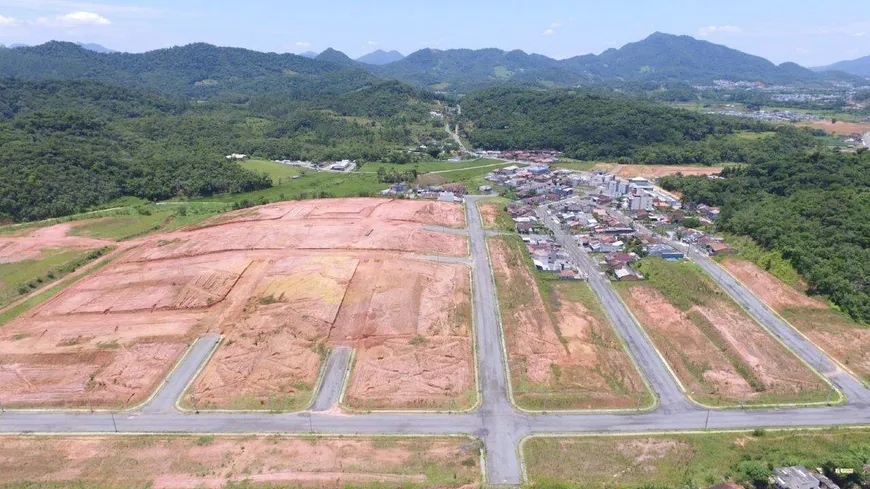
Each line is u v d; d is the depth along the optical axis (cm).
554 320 10756
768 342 9725
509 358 9350
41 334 10094
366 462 6981
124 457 7169
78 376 8900
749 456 6894
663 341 9881
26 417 8050
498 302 11369
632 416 7856
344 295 11150
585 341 9900
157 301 11112
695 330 10262
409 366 9044
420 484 6581
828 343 9644
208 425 7800
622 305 11456
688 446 7181
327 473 6788
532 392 8406
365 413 7994
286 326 10050
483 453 7125
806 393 8306
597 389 8469
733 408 8012
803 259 11788
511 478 6681
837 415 7812
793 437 7288
